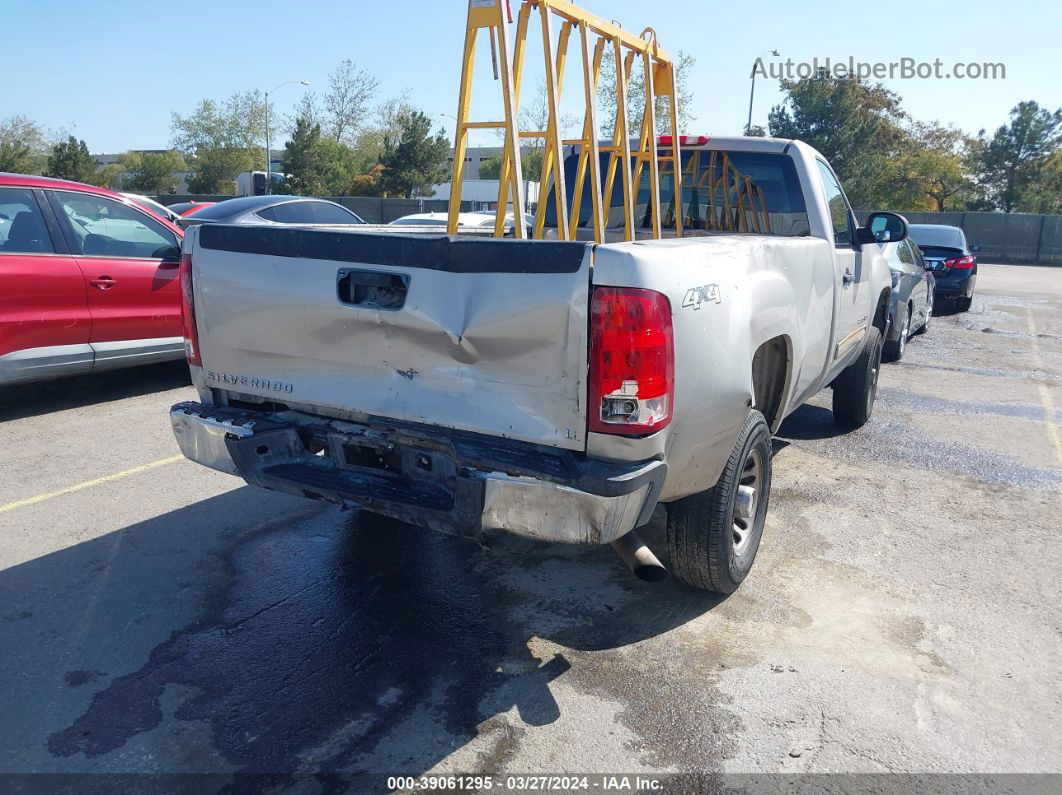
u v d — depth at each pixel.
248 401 3.67
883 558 4.46
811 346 4.62
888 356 10.25
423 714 3.08
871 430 7.02
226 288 3.51
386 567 4.21
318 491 3.31
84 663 3.33
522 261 2.88
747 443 3.67
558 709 3.12
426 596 3.94
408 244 3.06
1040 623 3.81
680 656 3.48
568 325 2.84
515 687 3.25
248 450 3.45
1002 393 8.64
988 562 4.44
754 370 4.22
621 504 2.87
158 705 3.09
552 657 3.46
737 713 3.12
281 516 4.79
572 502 2.88
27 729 2.94
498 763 2.83
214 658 3.39
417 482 3.27
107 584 3.97
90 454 5.77
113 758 2.81
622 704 3.16
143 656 3.40
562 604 3.89
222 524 4.66
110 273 6.70
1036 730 3.06
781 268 3.99
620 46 4.68
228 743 2.90
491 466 2.94
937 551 4.57
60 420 6.56
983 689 3.30
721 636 3.65
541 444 2.98
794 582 4.16
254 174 32.16
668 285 2.91
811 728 3.04
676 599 3.96
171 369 8.29
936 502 5.33
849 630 3.71
